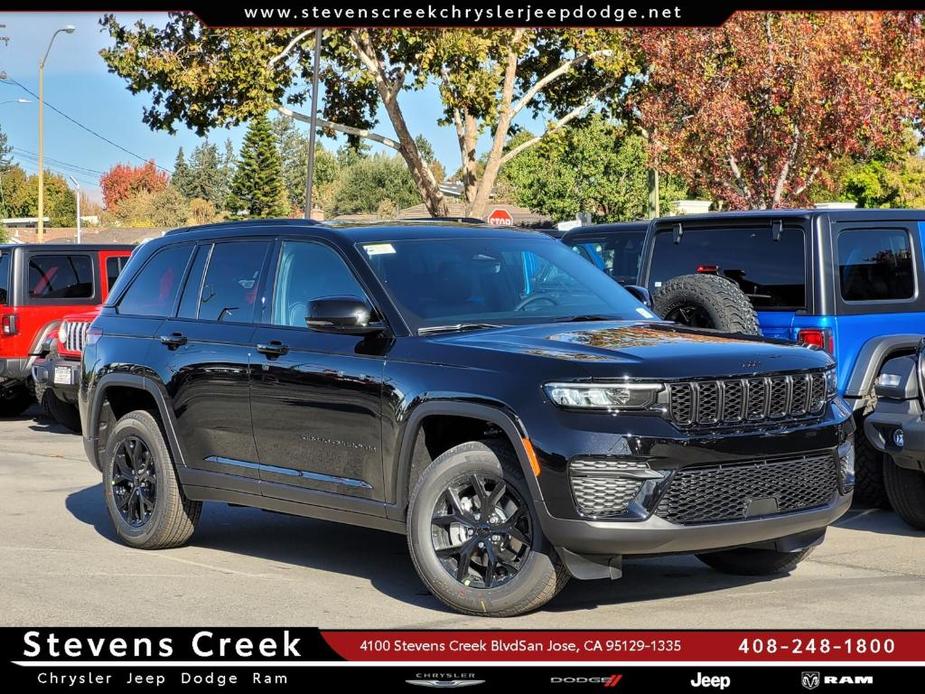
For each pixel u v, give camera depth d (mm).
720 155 26062
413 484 6363
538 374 5828
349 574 7254
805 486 6090
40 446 13531
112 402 8391
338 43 33938
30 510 9492
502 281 7023
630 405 5668
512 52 33281
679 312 9047
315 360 6809
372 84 36906
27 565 7539
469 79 32312
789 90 24500
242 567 7469
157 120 34438
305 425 6867
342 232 7125
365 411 6516
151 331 8016
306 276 7164
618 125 39156
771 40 24766
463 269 7004
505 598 5945
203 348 7551
